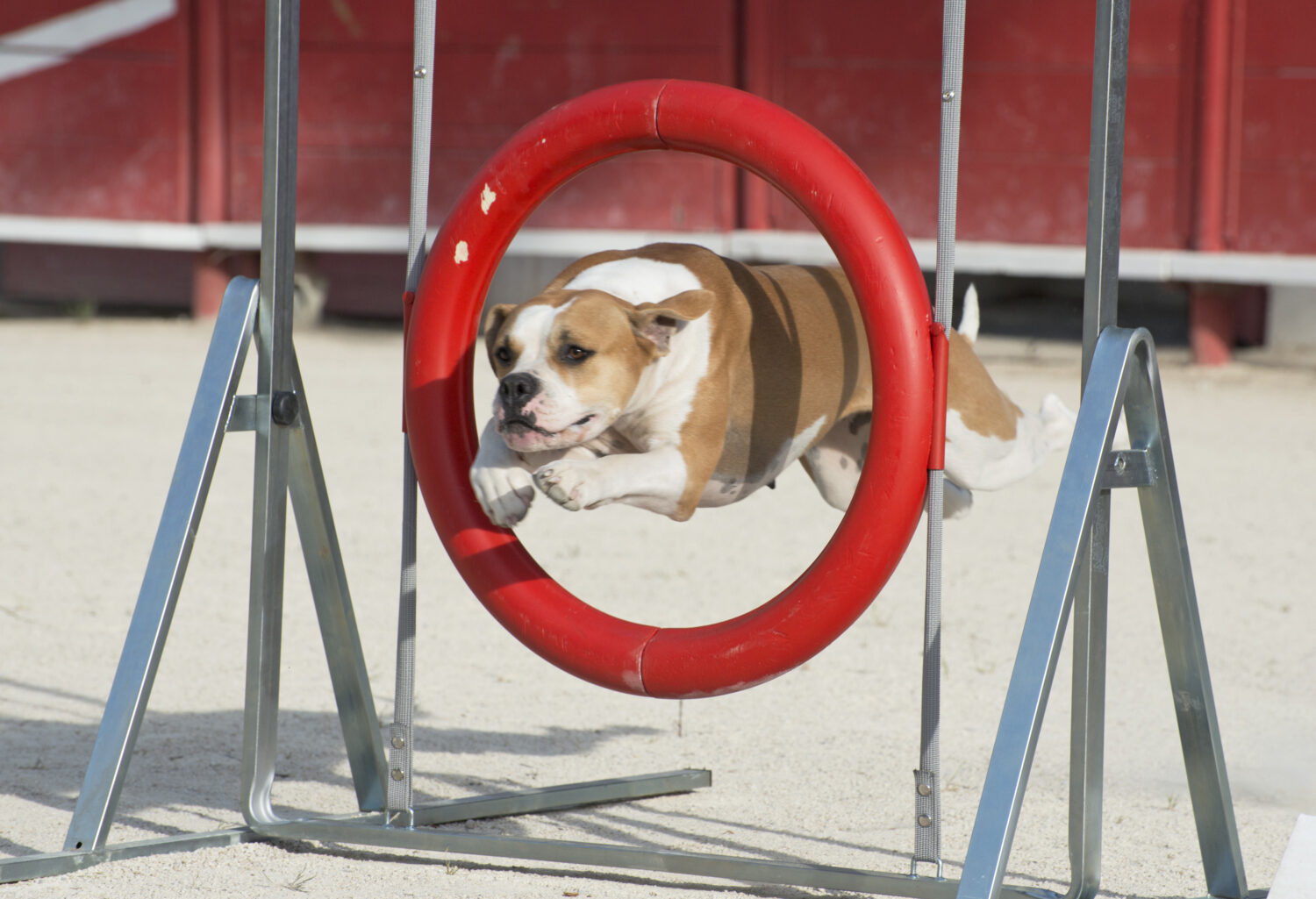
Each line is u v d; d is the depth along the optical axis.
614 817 7.50
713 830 7.30
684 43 23.59
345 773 8.12
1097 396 5.90
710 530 14.30
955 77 5.85
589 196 24.30
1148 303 29.61
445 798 7.70
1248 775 8.22
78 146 25.97
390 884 6.41
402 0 24.75
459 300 6.56
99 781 6.55
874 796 7.82
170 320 27.53
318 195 25.33
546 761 8.37
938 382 5.91
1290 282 21.44
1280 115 21.47
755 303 6.48
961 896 5.50
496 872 6.64
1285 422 19.20
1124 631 11.11
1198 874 6.81
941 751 8.54
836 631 5.96
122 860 6.55
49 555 12.60
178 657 10.12
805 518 14.84
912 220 23.00
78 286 29.66
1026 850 7.08
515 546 6.51
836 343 6.79
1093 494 5.80
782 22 23.20
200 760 8.21
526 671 10.10
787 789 7.94
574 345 5.81
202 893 6.22
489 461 6.28
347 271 28.41
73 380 21.50
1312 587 12.16
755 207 23.72
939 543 5.98
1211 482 16.00
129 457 16.61
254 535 6.95
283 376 6.98
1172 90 21.84
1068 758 8.55
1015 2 22.17
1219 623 11.16
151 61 25.70
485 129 24.48
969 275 29.48
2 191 26.19
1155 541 6.31
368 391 21.03
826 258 23.27
